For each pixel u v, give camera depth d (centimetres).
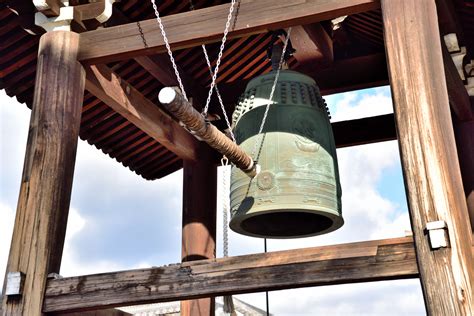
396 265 398
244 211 500
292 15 495
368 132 793
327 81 741
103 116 845
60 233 498
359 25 739
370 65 730
